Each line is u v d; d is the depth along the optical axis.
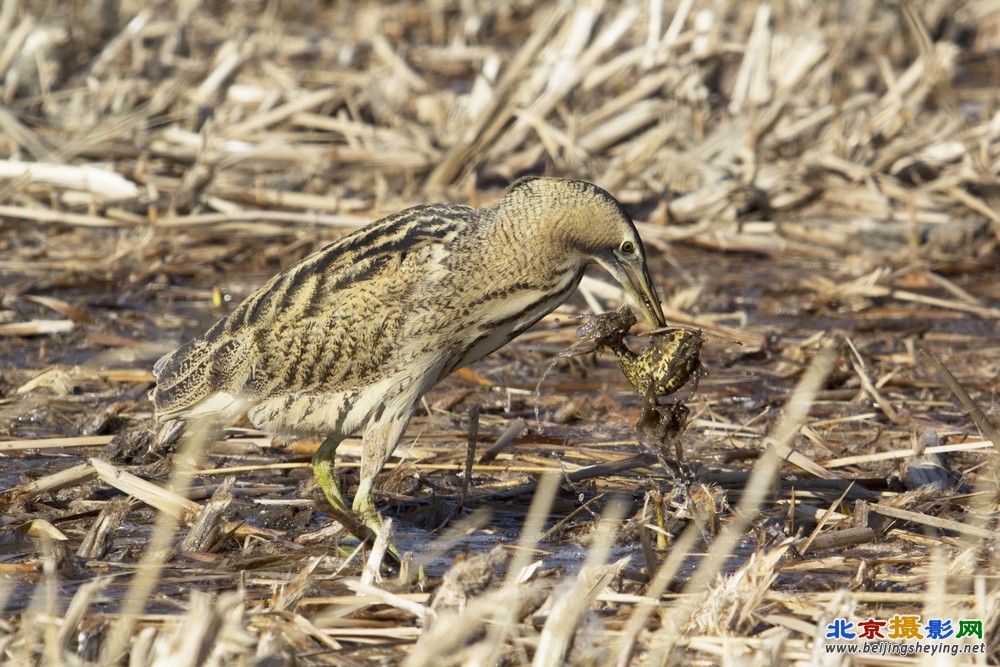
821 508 9.47
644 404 8.77
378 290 9.20
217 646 6.37
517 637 6.70
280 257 15.94
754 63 19.86
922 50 21.42
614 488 9.96
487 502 9.77
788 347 13.34
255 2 27.92
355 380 9.27
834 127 18.78
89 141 18.23
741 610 7.06
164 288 15.05
